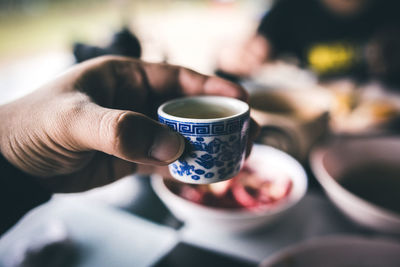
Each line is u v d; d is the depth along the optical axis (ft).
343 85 1.67
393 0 2.33
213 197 0.92
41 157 0.70
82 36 1.44
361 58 1.87
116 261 0.83
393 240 0.78
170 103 0.73
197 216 0.85
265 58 2.13
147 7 7.96
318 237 0.87
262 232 0.90
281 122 1.04
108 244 0.88
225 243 0.87
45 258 0.80
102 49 1.13
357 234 0.87
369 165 1.07
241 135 0.66
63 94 0.67
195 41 4.90
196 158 0.65
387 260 0.74
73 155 0.70
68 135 0.62
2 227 0.73
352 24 2.42
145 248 0.86
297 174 0.96
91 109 0.60
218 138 0.63
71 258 0.84
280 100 1.28
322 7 2.42
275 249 0.85
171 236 0.90
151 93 0.90
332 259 0.75
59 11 9.07
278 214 0.85
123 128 0.55
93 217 0.97
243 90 0.84
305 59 2.28
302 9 2.44
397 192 0.97
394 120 1.30
